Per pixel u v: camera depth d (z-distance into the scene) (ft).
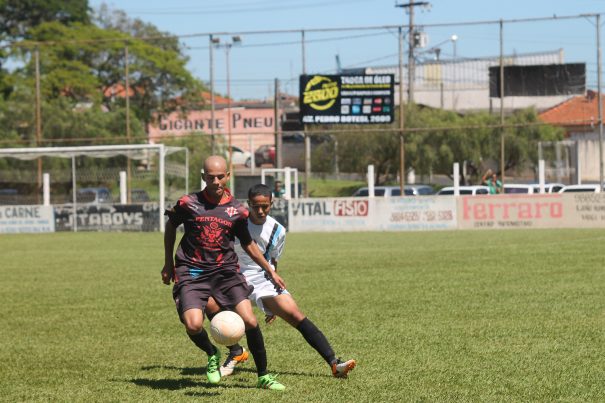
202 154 413.39
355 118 338.13
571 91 352.49
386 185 441.68
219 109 531.50
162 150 312.29
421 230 296.71
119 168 390.83
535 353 83.51
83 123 429.38
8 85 477.36
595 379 72.28
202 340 71.51
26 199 353.10
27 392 72.38
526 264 169.78
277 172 351.87
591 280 142.00
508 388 69.72
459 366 78.43
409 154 419.95
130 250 231.09
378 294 131.13
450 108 554.46
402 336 94.58
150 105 517.14
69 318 115.24
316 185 439.63
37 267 187.11
